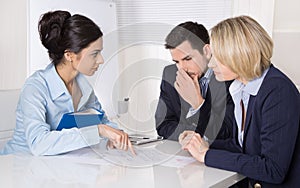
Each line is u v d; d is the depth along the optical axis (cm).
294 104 155
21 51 285
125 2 358
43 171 146
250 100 163
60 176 140
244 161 152
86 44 145
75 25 151
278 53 274
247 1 287
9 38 279
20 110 188
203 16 329
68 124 175
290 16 273
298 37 271
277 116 153
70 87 182
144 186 130
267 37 162
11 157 166
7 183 132
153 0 347
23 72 287
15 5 281
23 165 154
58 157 167
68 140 168
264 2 278
